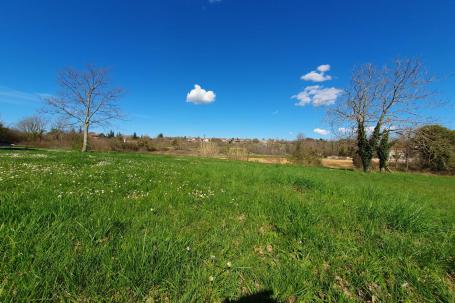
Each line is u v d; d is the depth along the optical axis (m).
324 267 3.41
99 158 19.31
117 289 2.61
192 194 6.79
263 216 5.20
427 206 7.50
